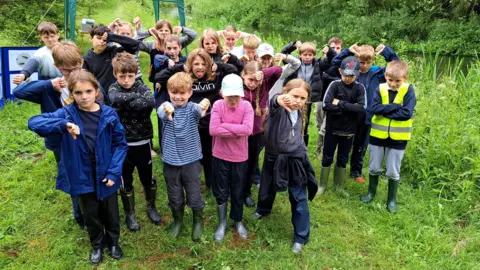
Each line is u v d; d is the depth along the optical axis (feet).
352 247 11.13
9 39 28.53
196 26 56.44
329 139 13.38
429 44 59.88
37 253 10.50
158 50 15.06
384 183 14.69
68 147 9.00
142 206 12.71
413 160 15.35
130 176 11.21
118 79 10.47
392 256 10.84
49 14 32.35
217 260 10.41
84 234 11.28
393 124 12.31
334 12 79.30
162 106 10.27
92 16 41.34
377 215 12.60
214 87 12.28
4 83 19.83
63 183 9.37
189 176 10.76
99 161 9.27
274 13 89.25
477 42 57.62
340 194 13.89
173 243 11.03
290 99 9.95
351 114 13.05
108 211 9.89
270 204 11.94
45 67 12.73
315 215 12.59
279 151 10.68
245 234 11.41
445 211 12.84
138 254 10.61
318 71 15.34
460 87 21.95
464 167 14.74
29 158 15.52
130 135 10.77
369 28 67.31
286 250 10.89
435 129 16.14
